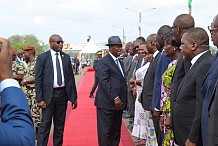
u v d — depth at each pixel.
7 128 1.25
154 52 5.92
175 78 3.84
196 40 3.42
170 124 3.88
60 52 5.93
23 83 6.91
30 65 6.97
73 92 6.01
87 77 28.27
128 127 8.27
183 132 3.46
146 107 5.34
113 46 5.62
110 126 5.64
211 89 2.87
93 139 7.18
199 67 3.28
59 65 5.84
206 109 2.93
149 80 5.30
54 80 5.79
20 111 1.34
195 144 3.19
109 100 5.55
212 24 3.05
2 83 1.40
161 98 4.40
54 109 5.90
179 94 3.51
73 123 9.02
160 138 4.94
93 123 8.98
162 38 4.99
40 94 5.74
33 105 6.82
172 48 4.27
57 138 6.01
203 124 2.98
